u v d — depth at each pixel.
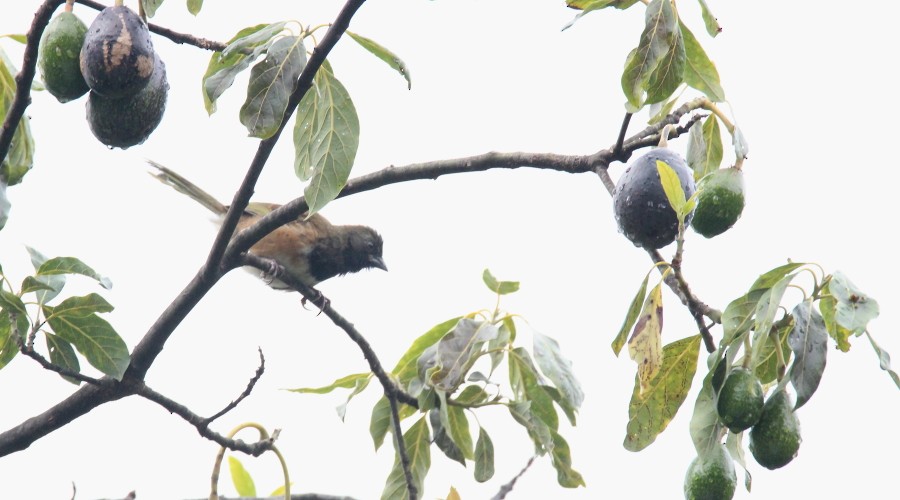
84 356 8.52
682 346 7.50
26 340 8.58
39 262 8.51
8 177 9.03
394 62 8.44
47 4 7.16
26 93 7.74
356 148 8.62
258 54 7.66
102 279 8.34
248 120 7.57
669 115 8.19
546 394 9.73
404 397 9.95
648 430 7.64
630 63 7.42
